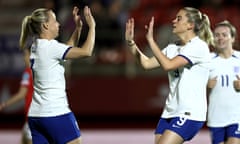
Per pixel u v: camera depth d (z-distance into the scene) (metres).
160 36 51.03
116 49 49.91
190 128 21.80
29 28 23.02
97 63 49.38
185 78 22.00
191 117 21.72
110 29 49.62
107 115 47.88
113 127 47.84
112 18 49.56
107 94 47.53
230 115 26.25
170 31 51.22
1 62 47.12
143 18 53.41
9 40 47.19
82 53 21.89
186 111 21.77
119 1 51.22
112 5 49.84
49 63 22.20
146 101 47.38
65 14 46.94
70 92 47.47
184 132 21.73
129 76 47.69
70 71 48.75
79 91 47.50
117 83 47.50
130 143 40.31
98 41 49.56
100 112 47.44
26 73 28.48
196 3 52.22
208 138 41.91
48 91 22.27
